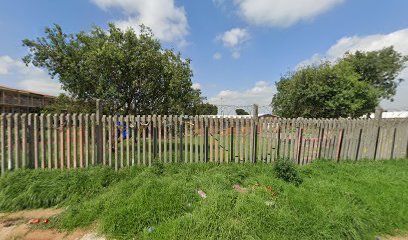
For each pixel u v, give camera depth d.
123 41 7.57
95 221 2.86
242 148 5.27
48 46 7.52
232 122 5.25
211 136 5.16
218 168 4.70
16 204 3.24
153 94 8.16
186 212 2.90
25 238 2.56
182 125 5.07
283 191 3.62
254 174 4.52
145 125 4.80
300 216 2.88
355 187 3.92
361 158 6.07
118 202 3.07
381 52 18.06
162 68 7.90
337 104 10.57
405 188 4.06
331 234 2.65
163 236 2.40
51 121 4.35
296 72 13.16
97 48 7.07
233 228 2.49
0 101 25.55
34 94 31.86
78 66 7.54
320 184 3.97
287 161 4.59
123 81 7.51
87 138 4.52
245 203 2.94
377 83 18.50
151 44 7.95
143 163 4.76
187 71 8.76
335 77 11.32
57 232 2.69
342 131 5.88
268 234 2.54
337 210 3.03
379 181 4.25
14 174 3.81
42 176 3.84
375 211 3.21
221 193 3.20
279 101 15.66
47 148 4.36
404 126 6.52
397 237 2.88
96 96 7.30
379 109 6.27
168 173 4.39
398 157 6.43
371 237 2.82
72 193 3.53
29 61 7.61
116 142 4.63
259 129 5.39
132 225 2.63
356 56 18.55
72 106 7.57
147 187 3.33
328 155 5.80
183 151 5.59
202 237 2.35
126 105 8.13
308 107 12.11
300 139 5.60
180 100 8.53
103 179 3.93
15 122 4.17
